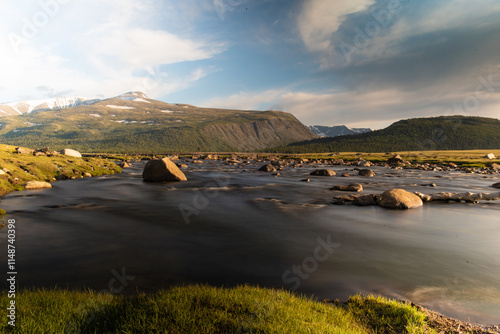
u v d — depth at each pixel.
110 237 15.63
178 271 10.80
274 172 69.75
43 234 16.14
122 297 7.50
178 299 6.87
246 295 7.40
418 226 18.83
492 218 21.44
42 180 42.69
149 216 21.39
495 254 13.33
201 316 6.02
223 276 10.36
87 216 21.19
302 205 26.59
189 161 131.38
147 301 6.77
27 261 11.81
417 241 15.39
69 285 9.41
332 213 22.91
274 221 20.00
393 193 26.36
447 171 78.38
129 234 16.30
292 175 62.53
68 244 14.25
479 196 30.47
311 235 16.41
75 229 17.34
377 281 10.11
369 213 23.03
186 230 17.36
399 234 16.80
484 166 91.81
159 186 40.62
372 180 52.53
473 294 9.18
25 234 16.11
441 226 18.89
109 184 42.28
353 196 28.50
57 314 6.07
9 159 45.38
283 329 5.62
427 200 28.98
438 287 9.68
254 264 11.66
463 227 18.64
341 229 17.86
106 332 5.43
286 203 27.67
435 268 11.48
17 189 34.94
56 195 31.48
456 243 15.10
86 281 9.78
